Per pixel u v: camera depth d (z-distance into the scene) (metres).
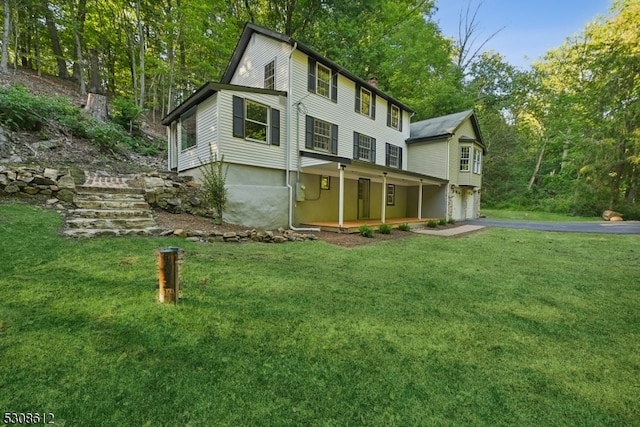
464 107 21.36
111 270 3.90
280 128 9.95
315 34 18.39
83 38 18.00
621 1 17.88
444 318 3.13
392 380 2.05
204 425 1.61
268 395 1.86
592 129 19.78
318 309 3.21
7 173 6.25
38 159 8.24
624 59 16.70
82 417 1.63
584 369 2.27
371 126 13.86
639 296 3.96
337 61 17.83
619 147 16.52
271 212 9.52
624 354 2.50
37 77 16.41
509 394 1.96
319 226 9.92
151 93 21.64
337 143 12.00
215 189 7.91
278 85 10.45
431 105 20.36
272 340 2.52
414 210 16.41
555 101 25.00
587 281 4.62
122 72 21.36
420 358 2.35
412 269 5.12
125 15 17.66
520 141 25.69
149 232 5.90
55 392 1.79
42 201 6.39
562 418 1.77
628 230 11.21
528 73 26.41
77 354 2.16
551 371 2.23
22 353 2.12
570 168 23.39
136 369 2.03
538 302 3.69
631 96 16.67
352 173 11.17
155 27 18.23
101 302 3.01
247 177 9.11
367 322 2.95
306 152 10.06
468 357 2.38
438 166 15.46
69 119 10.48
